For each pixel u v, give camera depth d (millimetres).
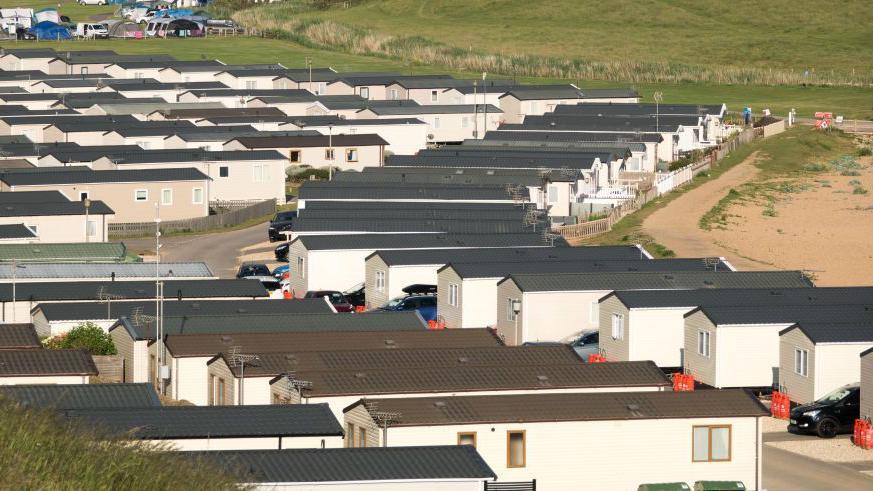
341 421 185125
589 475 172625
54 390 174000
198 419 162500
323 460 144625
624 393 181125
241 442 158875
